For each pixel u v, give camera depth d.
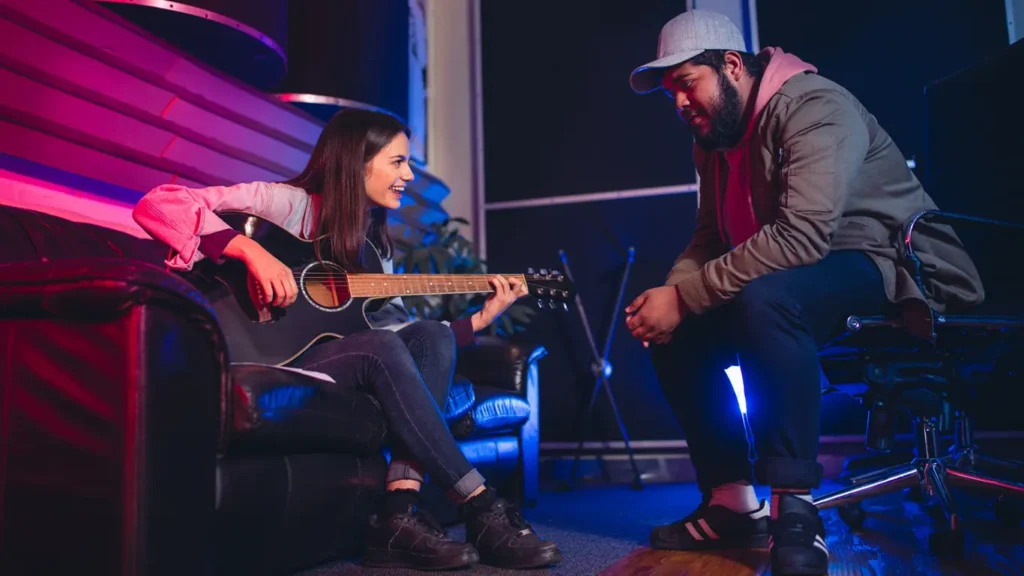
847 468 2.45
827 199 1.52
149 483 1.08
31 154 2.14
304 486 1.47
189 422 1.16
